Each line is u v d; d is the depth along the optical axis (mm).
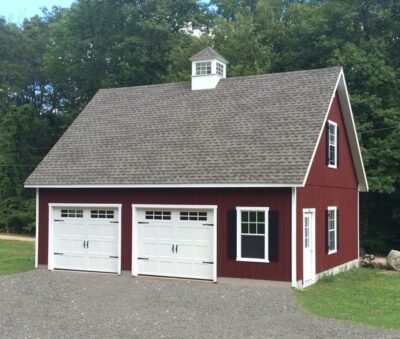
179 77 36219
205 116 20500
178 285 16828
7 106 51094
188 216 18156
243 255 17000
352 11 32562
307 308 13375
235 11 46656
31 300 14289
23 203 45438
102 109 23531
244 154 17766
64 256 20344
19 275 18953
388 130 29750
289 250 16281
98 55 43219
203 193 17766
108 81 41625
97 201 19719
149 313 12633
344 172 21859
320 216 18672
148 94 23453
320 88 19406
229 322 11703
